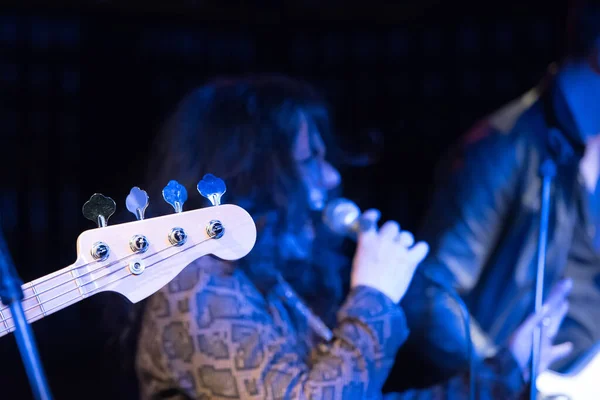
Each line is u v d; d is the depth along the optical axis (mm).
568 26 2139
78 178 5184
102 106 5172
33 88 5090
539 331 1584
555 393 1865
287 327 1446
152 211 1569
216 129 1541
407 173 5168
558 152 2074
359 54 5242
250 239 1346
